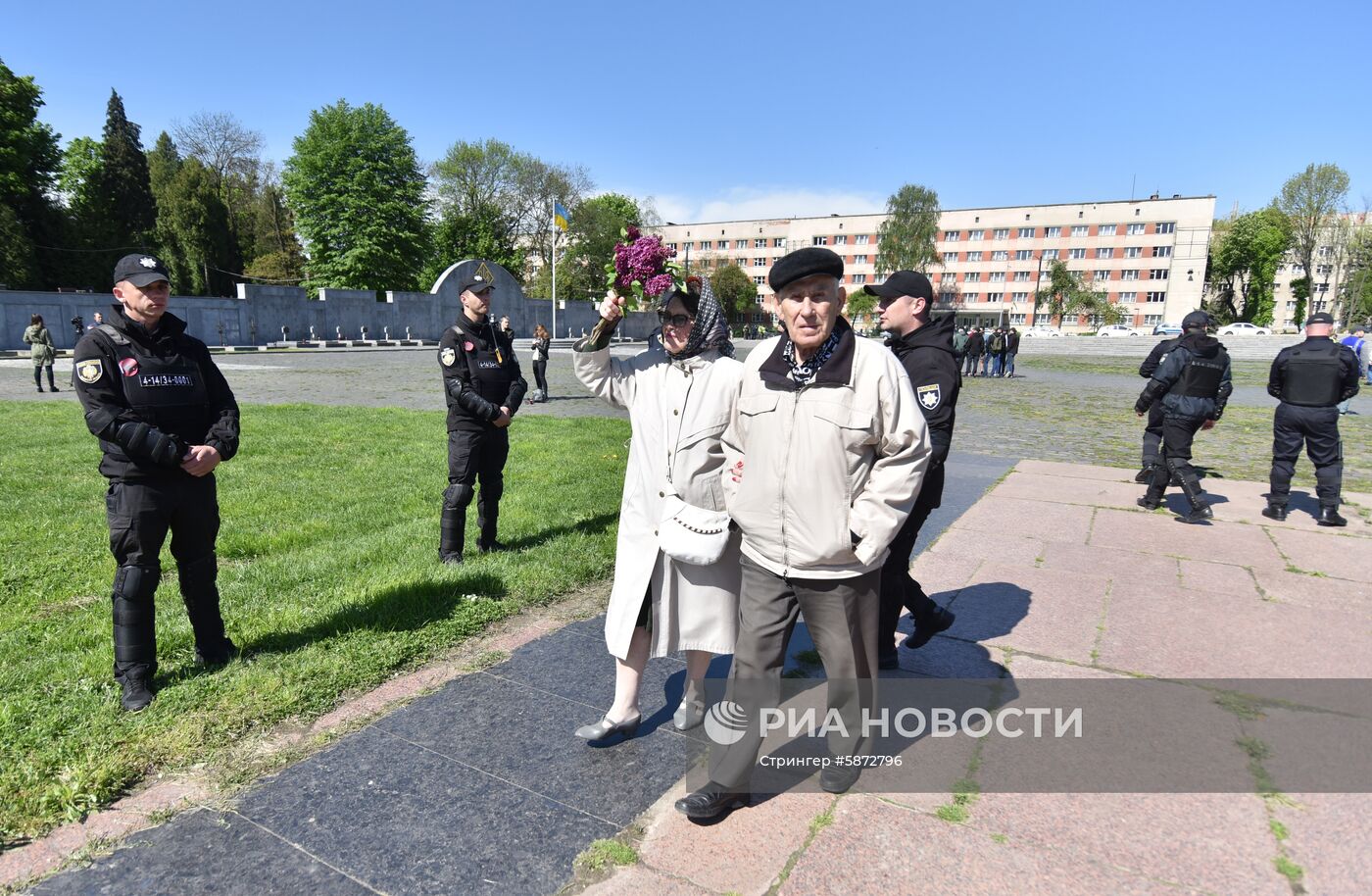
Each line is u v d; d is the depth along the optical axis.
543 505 6.48
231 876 2.23
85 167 51.62
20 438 9.39
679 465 2.68
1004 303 87.94
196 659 3.51
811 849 2.38
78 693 3.18
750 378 2.51
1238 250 79.56
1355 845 2.41
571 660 3.73
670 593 2.77
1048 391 20.78
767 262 105.00
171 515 3.22
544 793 2.66
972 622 4.21
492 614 4.18
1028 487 7.71
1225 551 5.55
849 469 2.37
